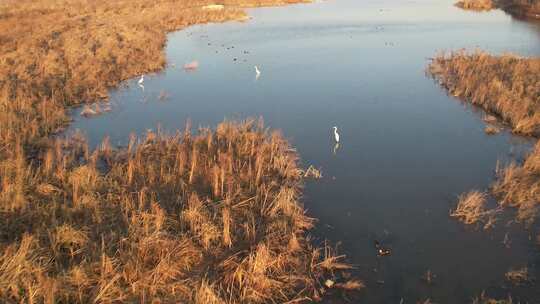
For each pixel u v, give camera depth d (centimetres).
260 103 2734
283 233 1434
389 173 1912
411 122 2433
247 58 3741
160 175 1706
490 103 2547
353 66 3450
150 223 1388
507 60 3072
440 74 3144
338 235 1510
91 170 1659
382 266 1365
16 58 3062
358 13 5794
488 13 5550
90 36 3906
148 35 4162
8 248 1154
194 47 4138
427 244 1464
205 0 6456
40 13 5072
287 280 1269
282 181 1786
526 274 1316
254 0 6681
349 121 2452
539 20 4981
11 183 1529
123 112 2602
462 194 1731
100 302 1104
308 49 3991
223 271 1266
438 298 1240
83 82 2855
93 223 1386
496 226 1542
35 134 2131
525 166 1828
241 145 2017
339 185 1819
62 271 1147
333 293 1252
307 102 2736
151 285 1158
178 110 2639
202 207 1488
